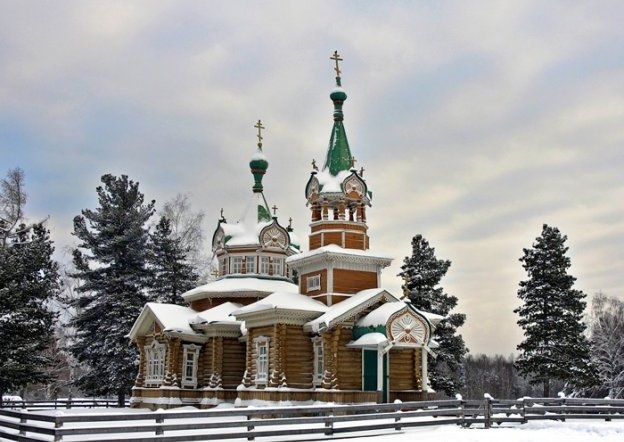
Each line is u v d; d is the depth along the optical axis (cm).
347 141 4794
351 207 4622
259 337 4359
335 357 4009
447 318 5722
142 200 6988
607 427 3147
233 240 5522
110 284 6462
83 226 6750
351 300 4234
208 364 5003
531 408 3394
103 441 2370
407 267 5831
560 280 5541
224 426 2594
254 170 5859
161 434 2470
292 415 3934
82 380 6338
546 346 5428
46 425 3441
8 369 4741
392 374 4166
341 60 4962
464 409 3198
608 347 6869
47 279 5803
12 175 5897
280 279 5475
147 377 5297
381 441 2645
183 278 6738
